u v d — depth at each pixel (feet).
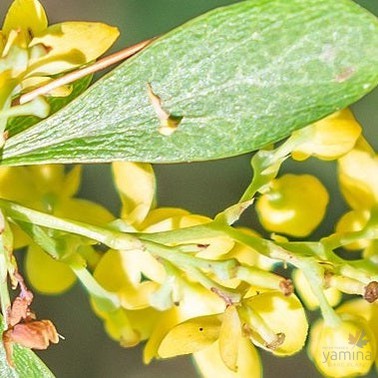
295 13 0.66
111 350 0.96
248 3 0.66
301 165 0.85
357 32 0.65
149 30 0.97
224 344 0.66
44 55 0.68
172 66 0.67
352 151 0.71
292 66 0.66
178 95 0.67
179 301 0.69
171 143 0.67
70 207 0.72
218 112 0.67
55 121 0.68
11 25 0.69
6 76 0.67
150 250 0.67
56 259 0.69
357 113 0.91
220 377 0.69
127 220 0.70
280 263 0.69
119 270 0.70
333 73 0.66
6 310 0.67
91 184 0.90
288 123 0.66
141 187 0.71
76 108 0.68
